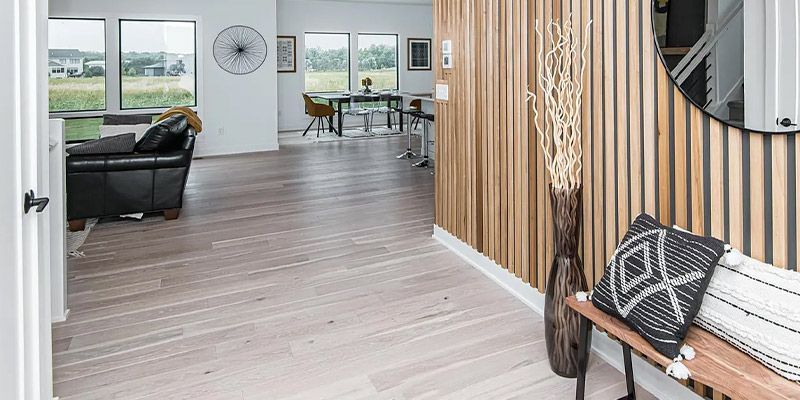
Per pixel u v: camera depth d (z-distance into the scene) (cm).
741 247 176
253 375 228
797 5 152
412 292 314
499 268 326
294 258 375
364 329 268
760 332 151
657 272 172
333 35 1235
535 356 241
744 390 140
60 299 278
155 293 314
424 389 216
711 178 184
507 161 309
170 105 886
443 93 385
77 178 441
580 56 241
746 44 166
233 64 892
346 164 774
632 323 171
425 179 659
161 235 432
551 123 263
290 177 679
